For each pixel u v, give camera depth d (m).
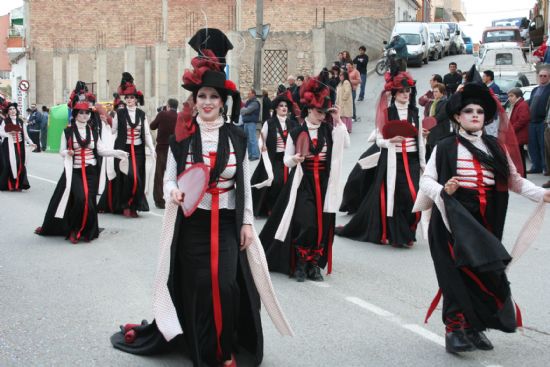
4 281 7.50
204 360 4.87
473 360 5.31
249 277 4.95
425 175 5.45
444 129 11.56
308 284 7.45
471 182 5.30
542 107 14.62
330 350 5.49
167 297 4.82
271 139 11.40
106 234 10.26
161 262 4.81
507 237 9.85
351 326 6.08
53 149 28.09
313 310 6.53
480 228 4.95
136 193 11.81
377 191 9.43
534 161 14.90
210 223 4.83
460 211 5.04
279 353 5.41
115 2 43.34
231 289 4.77
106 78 36.34
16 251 9.02
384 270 8.10
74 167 9.61
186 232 4.86
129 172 11.72
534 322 6.23
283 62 28.31
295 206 7.66
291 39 28.16
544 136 14.37
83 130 9.54
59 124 28.00
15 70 46.78
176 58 31.08
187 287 4.82
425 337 5.81
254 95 19.62
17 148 15.23
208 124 4.92
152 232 10.44
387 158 9.27
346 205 11.64
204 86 4.83
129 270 8.01
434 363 5.24
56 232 9.98
